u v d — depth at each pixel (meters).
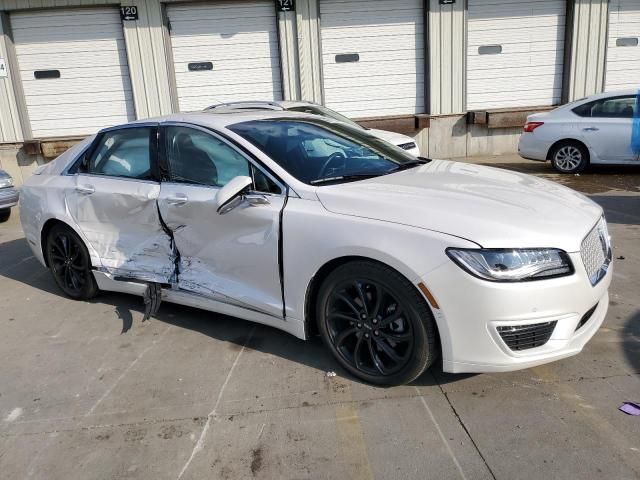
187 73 11.70
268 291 3.28
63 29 11.43
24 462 2.55
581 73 11.94
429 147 12.10
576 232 2.72
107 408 2.95
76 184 4.25
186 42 11.55
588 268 2.74
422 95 12.03
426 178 3.36
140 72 11.51
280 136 3.61
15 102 11.63
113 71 11.68
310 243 2.99
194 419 2.80
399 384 2.92
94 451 2.60
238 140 3.44
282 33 11.41
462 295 2.57
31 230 4.64
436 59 11.66
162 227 3.74
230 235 3.37
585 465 2.30
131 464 2.49
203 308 3.67
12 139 11.80
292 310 3.17
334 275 2.97
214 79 11.75
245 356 3.43
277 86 11.83
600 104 8.88
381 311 2.87
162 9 11.22
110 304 4.42
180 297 3.74
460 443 2.49
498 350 2.60
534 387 2.90
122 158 4.07
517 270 2.54
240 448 2.55
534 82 12.09
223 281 3.51
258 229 3.22
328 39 11.65
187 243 3.63
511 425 2.60
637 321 3.58
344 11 11.52
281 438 2.61
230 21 11.48
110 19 11.40
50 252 4.56
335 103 11.99
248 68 11.73
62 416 2.90
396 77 11.91
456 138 12.09
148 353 3.54
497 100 12.15
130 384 3.18
